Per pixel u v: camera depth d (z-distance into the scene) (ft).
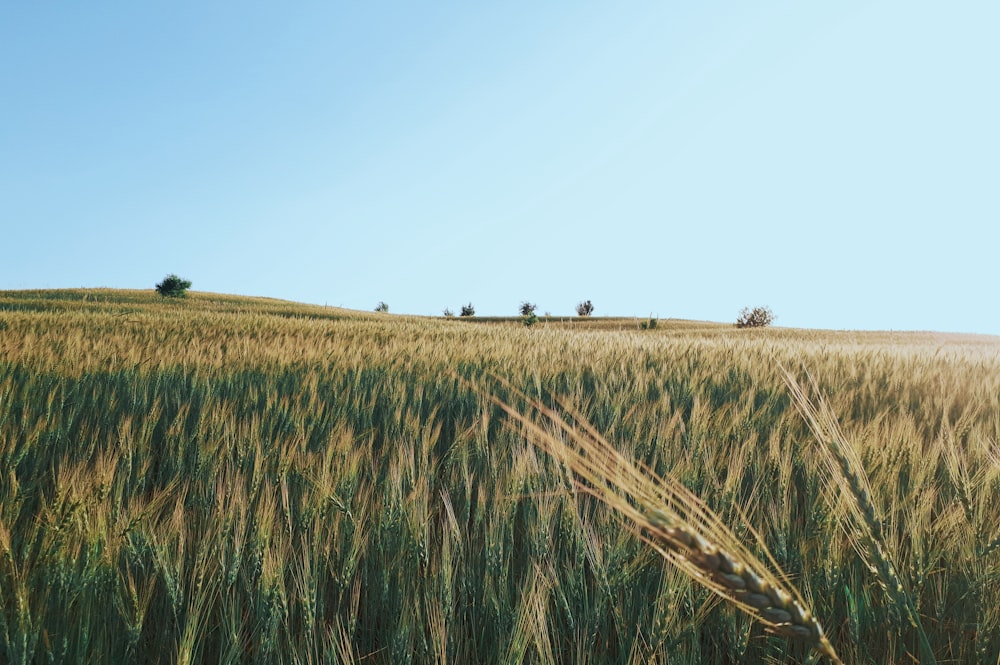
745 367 26.89
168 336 40.63
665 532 3.77
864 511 5.81
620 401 18.48
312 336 45.68
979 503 8.69
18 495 10.92
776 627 3.80
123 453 12.92
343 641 7.75
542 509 9.76
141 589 8.92
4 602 7.46
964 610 8.03
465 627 8.11
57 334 36.78
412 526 9.32
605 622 8.12
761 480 11.78
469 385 22.16
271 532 9.57
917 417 17.80
